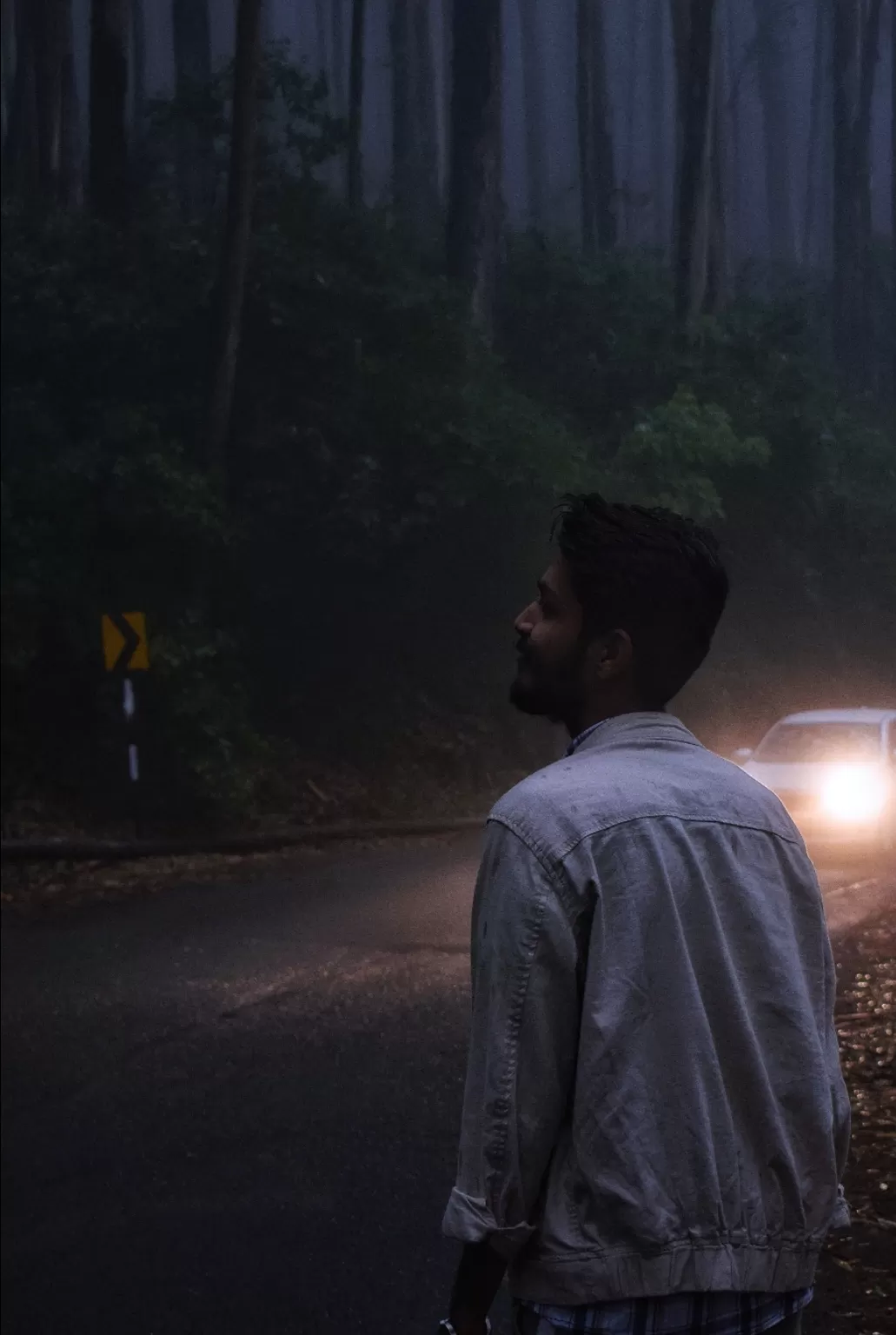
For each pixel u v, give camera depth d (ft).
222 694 58.54
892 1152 16.51
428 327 58.08
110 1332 13.79
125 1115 21.21
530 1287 5.91
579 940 5.88
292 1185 17.99
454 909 37.70
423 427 55.72
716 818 6.15
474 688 61.26
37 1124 20.97
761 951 6.08
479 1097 5.89
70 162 74.84
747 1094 5.92
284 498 61.31
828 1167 6.05
